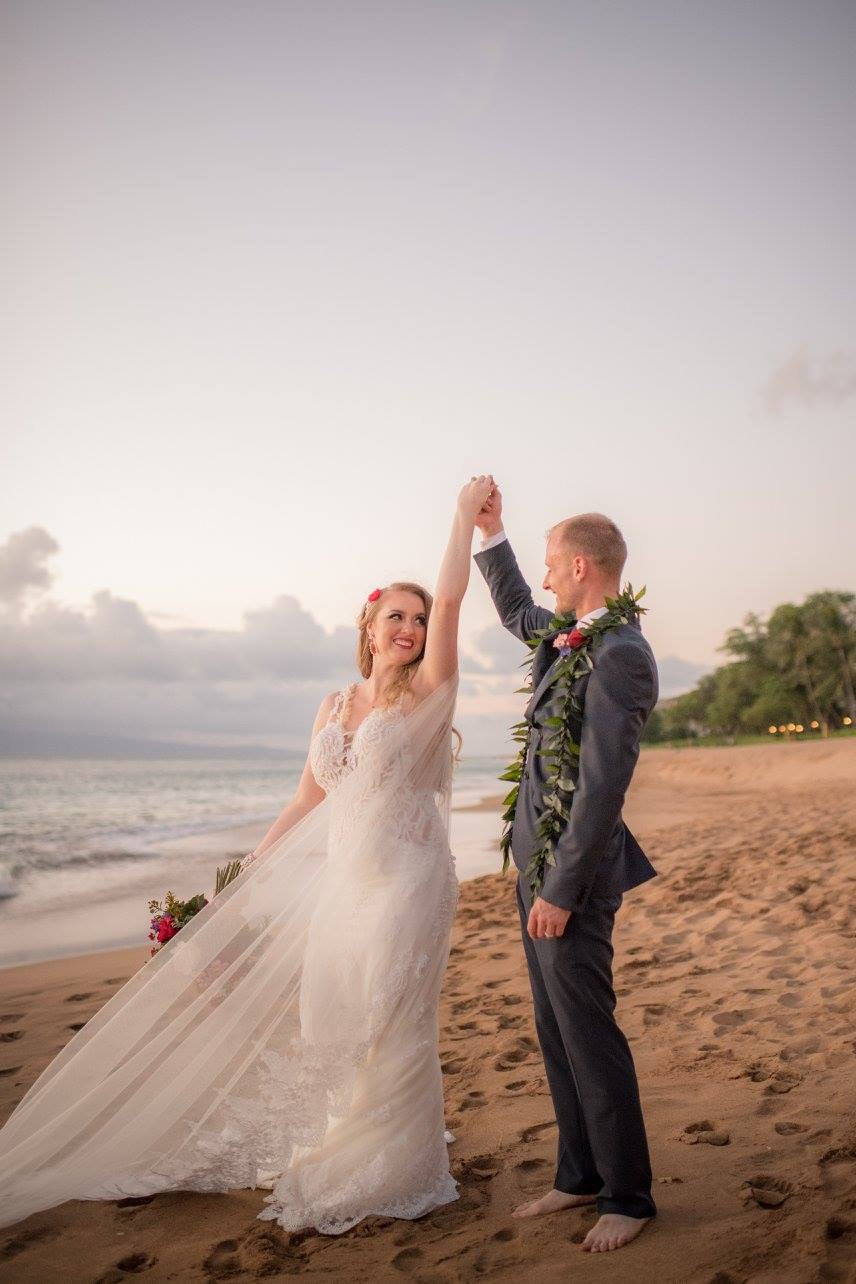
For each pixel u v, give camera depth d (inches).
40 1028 200.7
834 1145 111.3
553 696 107.6
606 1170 99.5
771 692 3718.0
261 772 3228.3
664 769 1782.7
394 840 119.0
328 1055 112.1
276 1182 112.9
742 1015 174.2
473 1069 159.9
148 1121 115.0
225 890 120.6
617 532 113.0
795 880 304.0
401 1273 94.3
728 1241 92.1
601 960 101.7
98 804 1312.7
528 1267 92.9
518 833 110.0
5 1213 109.4
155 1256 102.4
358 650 134.5
